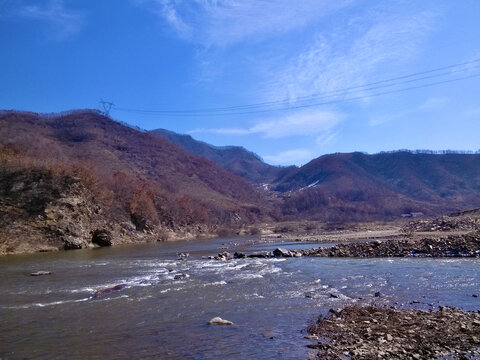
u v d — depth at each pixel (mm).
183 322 12359
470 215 53281
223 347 9773
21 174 50188
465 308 13133
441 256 28562
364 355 8641
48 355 9383
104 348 9859
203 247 48844
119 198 66500
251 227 95562
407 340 9648
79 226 49219
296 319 12375
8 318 13102
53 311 14102
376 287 17672
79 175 57219
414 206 156625
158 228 69688
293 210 148500
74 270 26234
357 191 198125
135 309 14258
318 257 32344
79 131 123625
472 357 8430
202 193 120562
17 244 41719
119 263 30375
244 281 20344
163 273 24109
